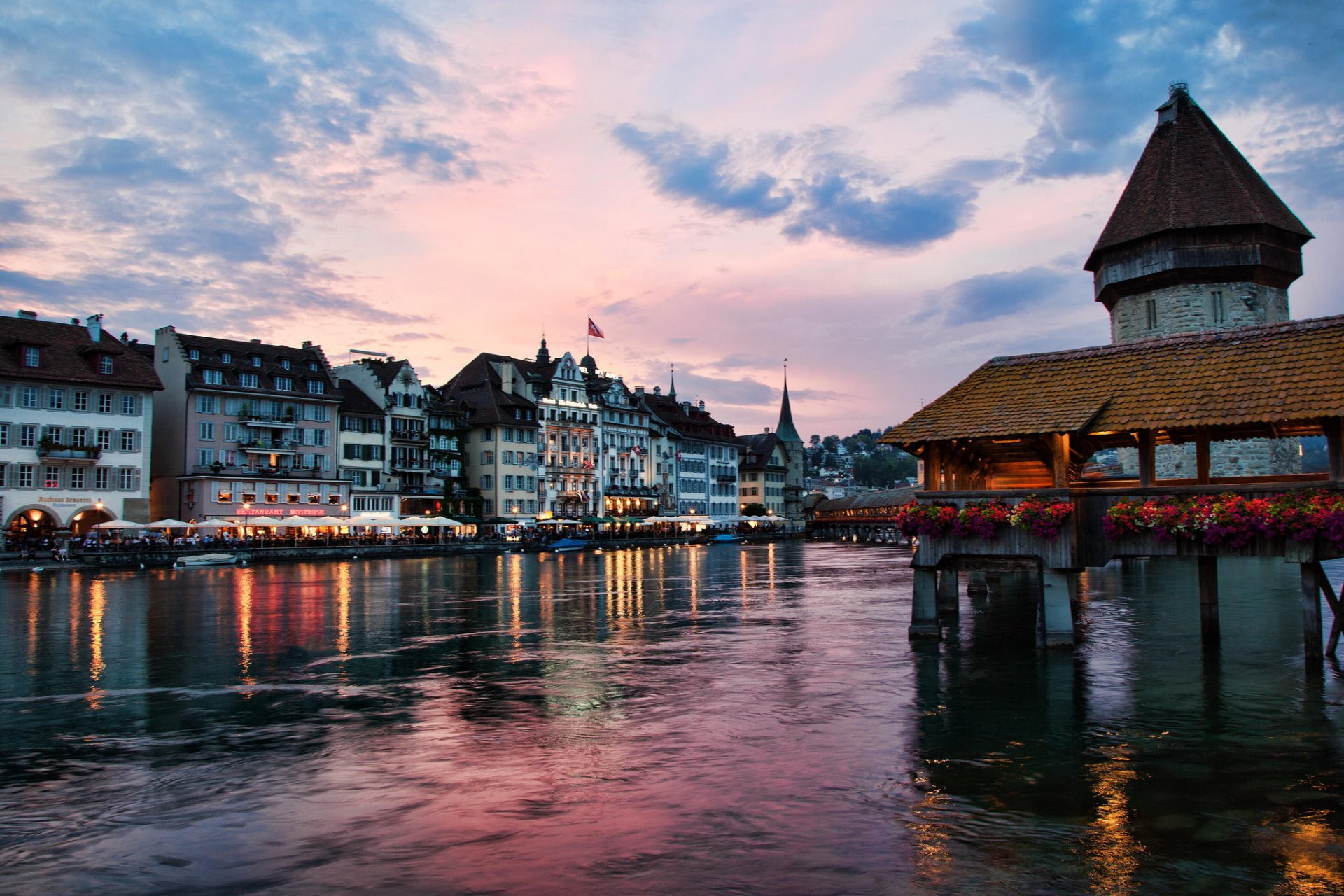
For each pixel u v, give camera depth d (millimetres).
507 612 31500
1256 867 8375
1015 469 28500
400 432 96438
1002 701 15328
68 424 69312
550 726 14031
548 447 113375
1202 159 51656
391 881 8297
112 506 71062
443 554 82062
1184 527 17188
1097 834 9203
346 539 82188
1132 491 18297
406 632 26016
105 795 10797
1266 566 47969
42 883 8352
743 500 162125
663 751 12469
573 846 9031
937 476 20312
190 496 78312
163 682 18172
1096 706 14914
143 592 41344
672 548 105312
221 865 8703
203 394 79500
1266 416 16266
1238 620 25781
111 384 71000
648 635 24953
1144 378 18547
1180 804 10047
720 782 11031
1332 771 11180
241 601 36781
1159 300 52156
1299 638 21828
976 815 9781
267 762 12133
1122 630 23797
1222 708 14617
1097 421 18125
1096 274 58344
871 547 100188
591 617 29703
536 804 10320
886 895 7848
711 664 19766
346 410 90688
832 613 29781
